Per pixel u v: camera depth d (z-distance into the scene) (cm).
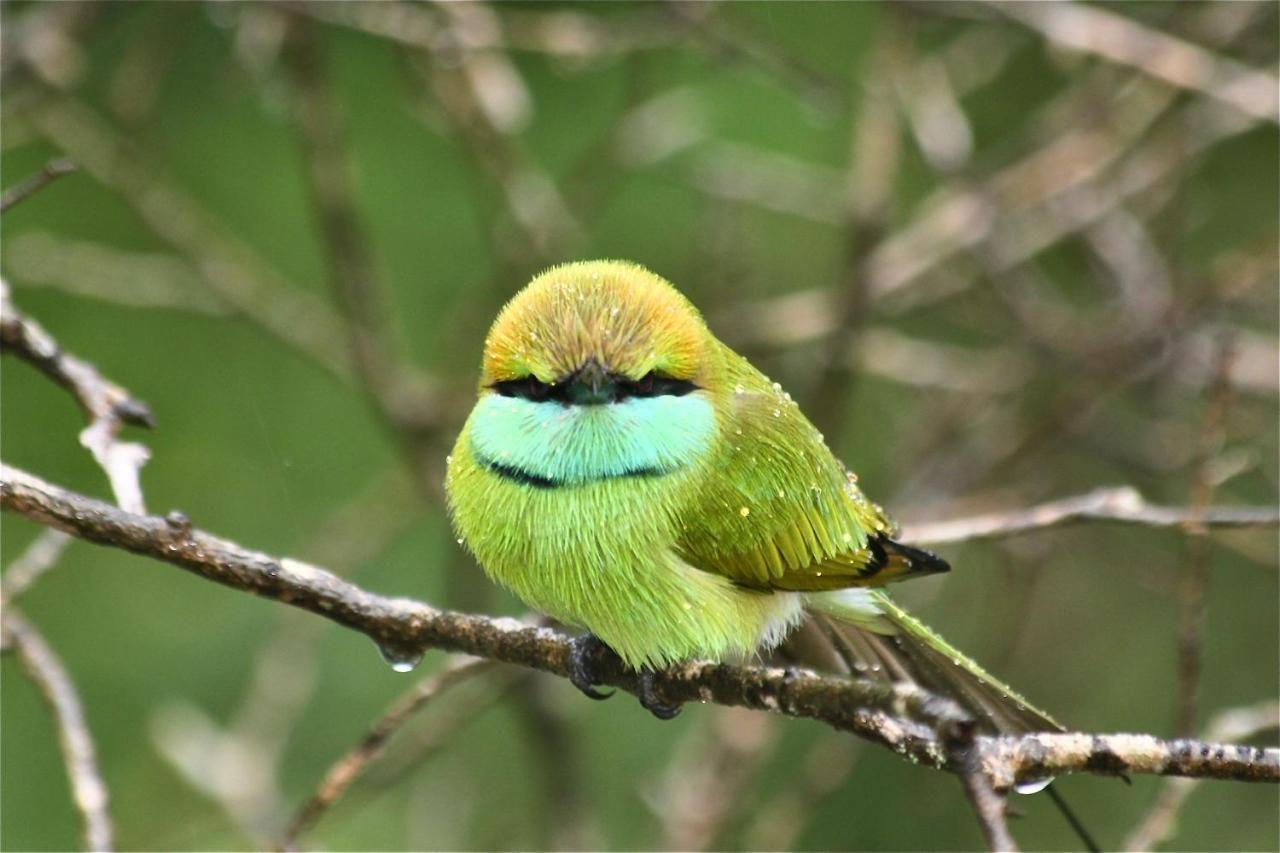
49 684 726
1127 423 1413
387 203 1355
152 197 1255
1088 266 1475
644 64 1312
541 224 1245
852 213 1230
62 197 1354
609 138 1261
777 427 808
